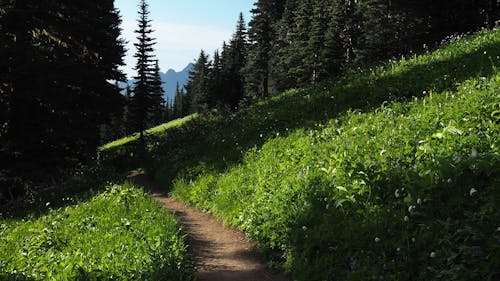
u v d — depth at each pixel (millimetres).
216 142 20969
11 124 19531
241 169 13977
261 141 16688
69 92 22750
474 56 15586
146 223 9766
